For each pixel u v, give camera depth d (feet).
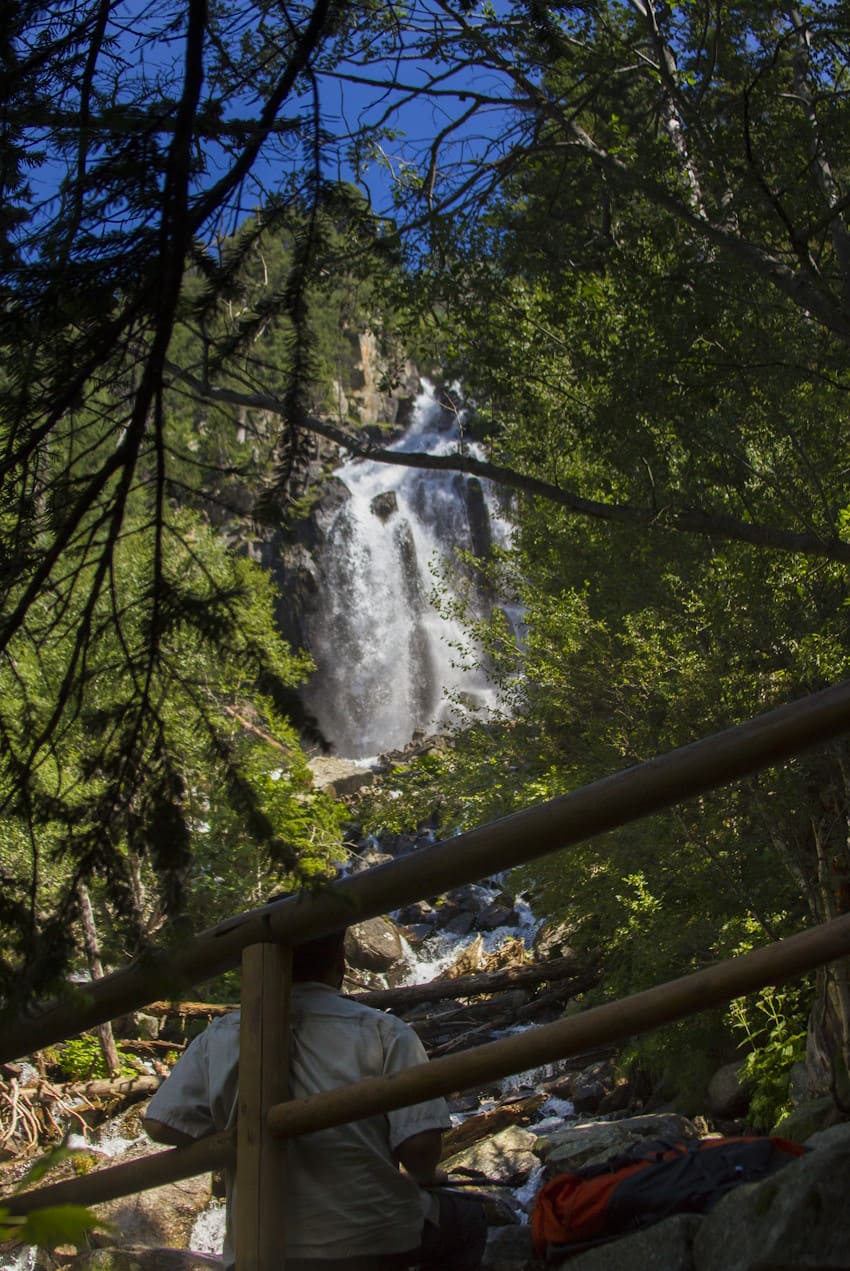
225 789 5.69
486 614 130.62
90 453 6.37
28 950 5.31
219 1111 7.48
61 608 5.93
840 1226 5.23
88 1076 59.26
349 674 140.46
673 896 44.39
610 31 28.60
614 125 32.27
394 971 79.15
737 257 31.63
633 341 31.27
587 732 44.86
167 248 6.33
